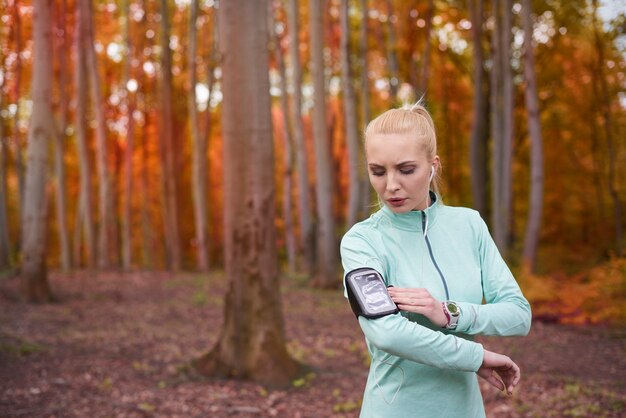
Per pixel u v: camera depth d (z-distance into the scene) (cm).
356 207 1460
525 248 1227
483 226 175
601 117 1781
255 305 573
